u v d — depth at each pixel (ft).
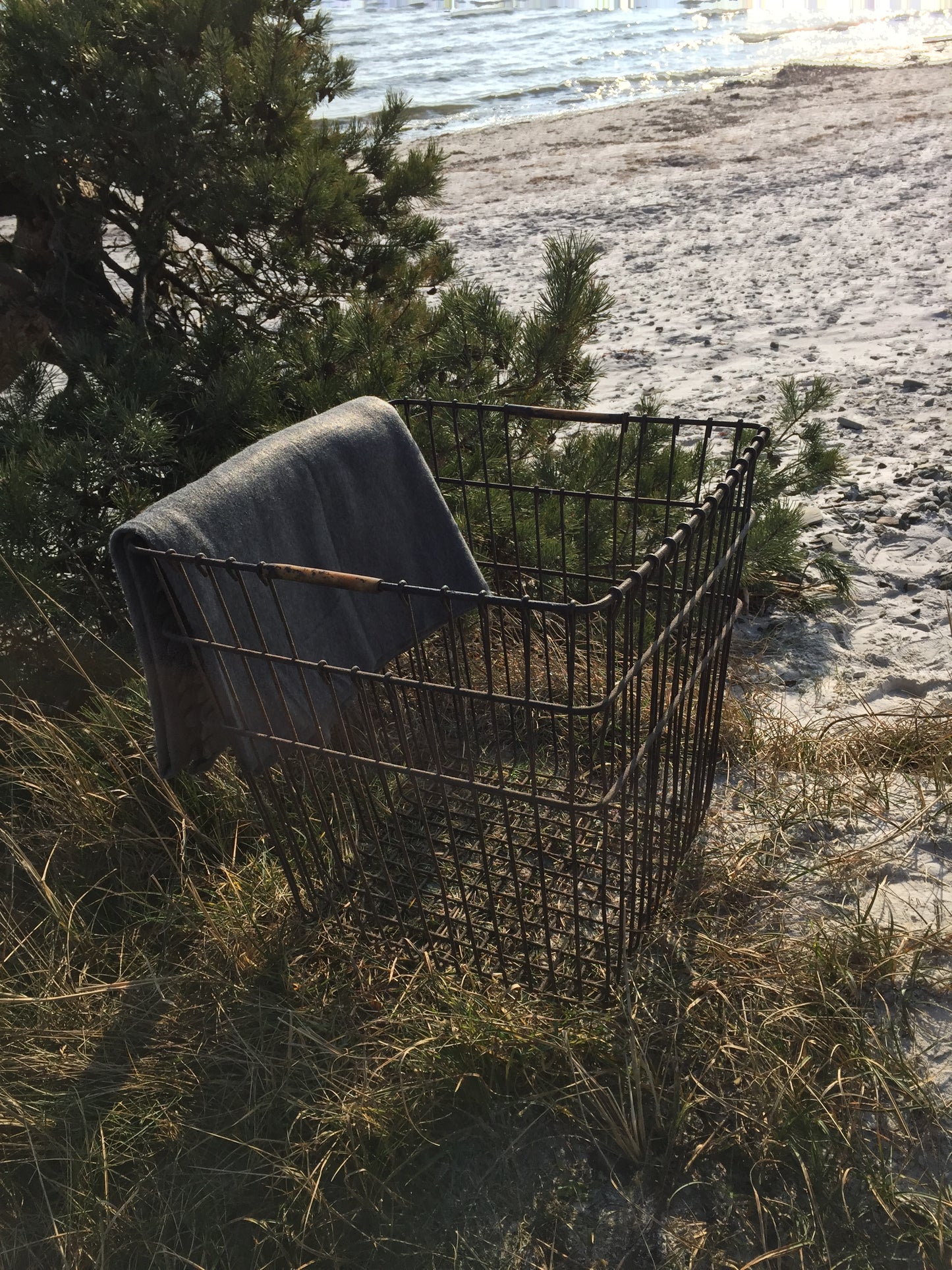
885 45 79.00
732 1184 6.72
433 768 9.93
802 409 14.51
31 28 12.02
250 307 14.61
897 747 10.41
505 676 11.23
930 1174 6.64
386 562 8.75
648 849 7.88
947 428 18.06
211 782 10.00
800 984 7.85
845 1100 7.02
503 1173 6.88
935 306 25.00
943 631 12.39
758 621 12.86
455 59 87.81
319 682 8.21
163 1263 6.64
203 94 12.35
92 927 9.02
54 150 12.39
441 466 12.21
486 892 8.51
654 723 7.40
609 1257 6.39
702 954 8.21
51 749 10.03
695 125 54.08
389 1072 7.51
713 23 100.83
